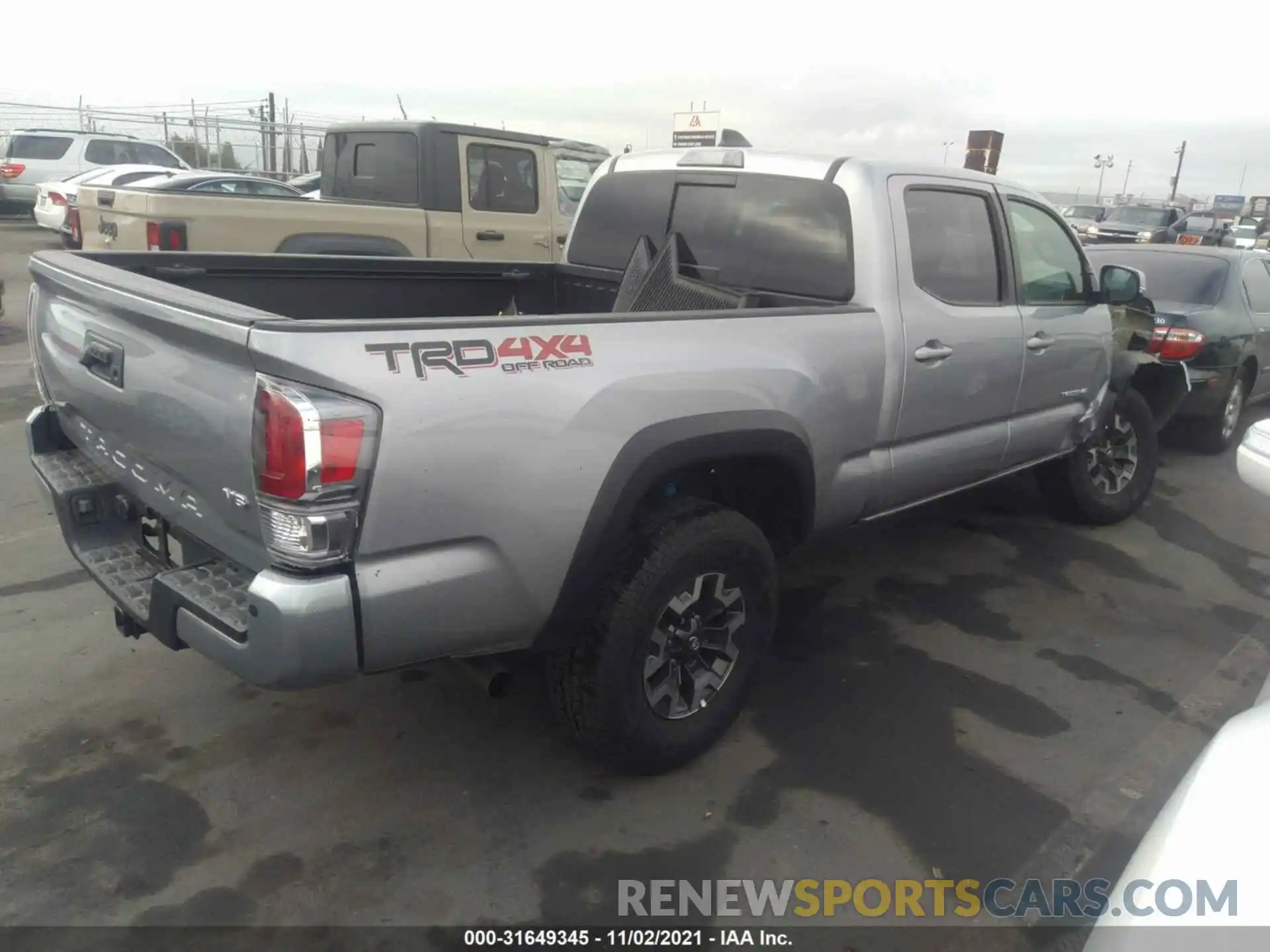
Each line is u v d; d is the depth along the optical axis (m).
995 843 2.89
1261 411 9.28
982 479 4.52
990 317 4.13
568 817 2.93
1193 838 1.57
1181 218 29.05
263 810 2.90
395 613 2.32
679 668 3.09
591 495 2.61
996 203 4.24
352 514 2.22
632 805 3.00
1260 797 1.57
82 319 2.93
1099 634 4.31
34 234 17.91
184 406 2.41
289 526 2.17
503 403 2.41
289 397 2.12
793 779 3.16
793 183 3.82
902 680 3.82
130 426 2.71
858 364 3.48
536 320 2.55
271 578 2.21
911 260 3.73
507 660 2.75
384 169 8.13
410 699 3.53
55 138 18.55
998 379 4.23
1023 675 3.90
